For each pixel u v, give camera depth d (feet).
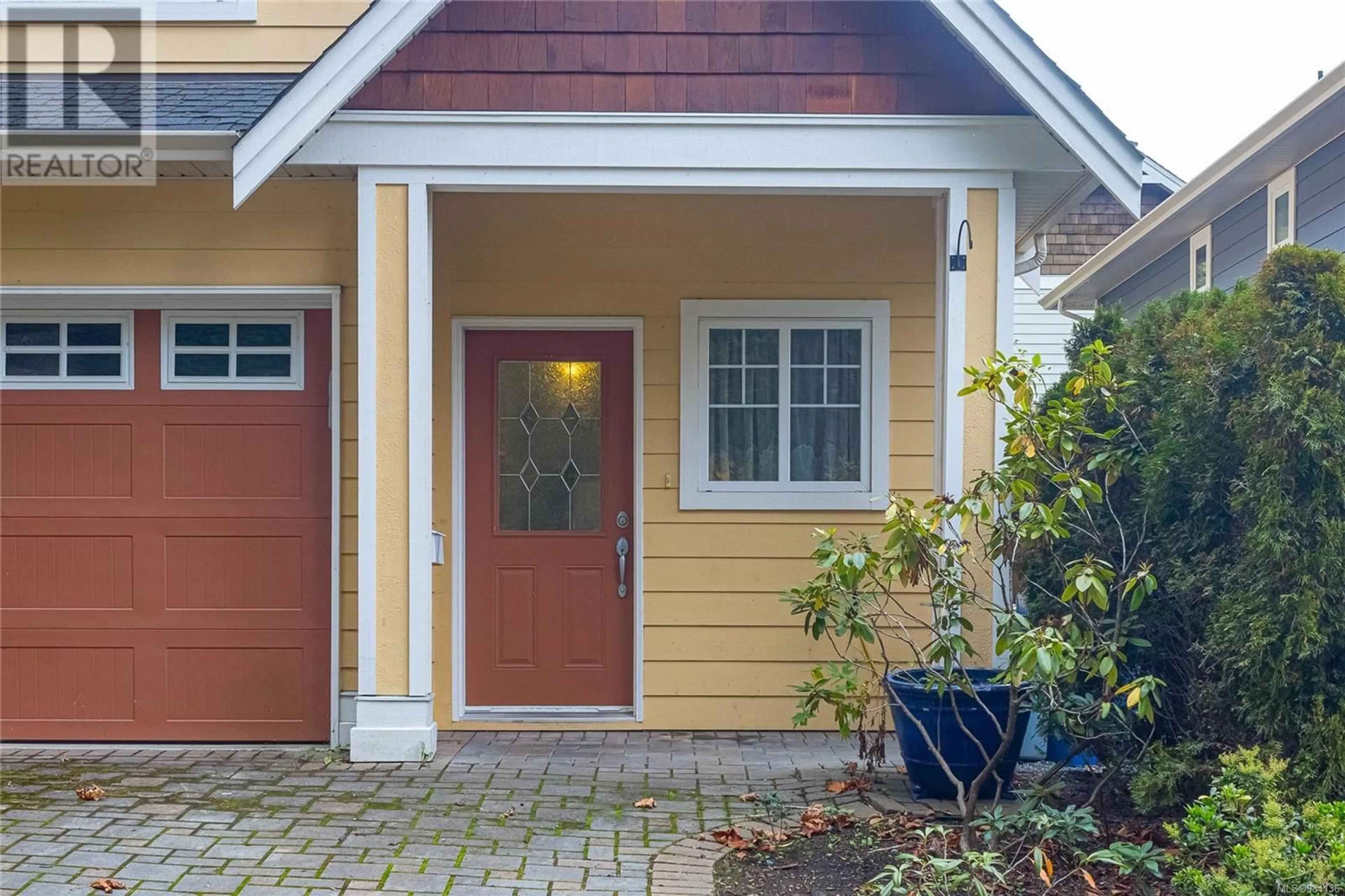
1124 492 16.62
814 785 17.51
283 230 20.01
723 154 18.49
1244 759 12.57
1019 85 17.63
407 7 17.72
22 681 20.27
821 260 22.16
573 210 22.09
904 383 22.12
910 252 22.17
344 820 15.44
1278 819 11.03
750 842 14.56
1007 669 14.19
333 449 20.15
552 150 18.51
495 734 21.29
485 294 22.02
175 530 20.36
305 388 20.39
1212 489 14.49
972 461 18.49
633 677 22.07
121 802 16.24
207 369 20.47
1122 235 38.24
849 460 22.29
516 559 22.21
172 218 20.01
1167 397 15.67
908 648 21.39
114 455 20.43
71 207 19.98
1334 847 10.32
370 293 18.61
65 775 17.78
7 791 16.83
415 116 18.52
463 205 22.00
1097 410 16.92
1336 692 12.92
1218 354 14.23
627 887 13.16
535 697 22.09
